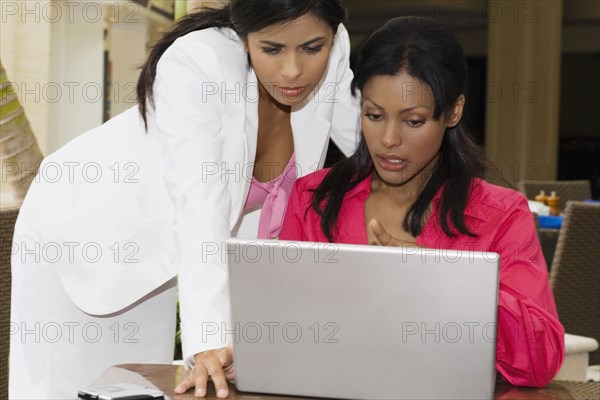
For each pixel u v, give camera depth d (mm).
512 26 9742
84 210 1842
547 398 1283
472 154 1633
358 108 2000
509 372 1354
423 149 1498
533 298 1454
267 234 1907
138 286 1836
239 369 1231
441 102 1476
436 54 1471
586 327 3389
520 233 1542
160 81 1700
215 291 1437
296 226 1746
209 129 1630
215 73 1672
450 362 1159
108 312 1843
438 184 1620
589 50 10828
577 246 3332
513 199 1590
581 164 12125
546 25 9672
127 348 1962
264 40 1534
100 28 3088
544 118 9766
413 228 1612
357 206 1686
